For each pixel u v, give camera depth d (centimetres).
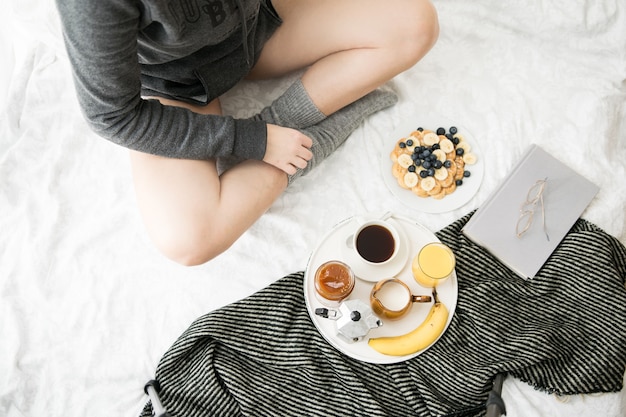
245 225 106
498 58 132
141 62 94
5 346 108
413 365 106
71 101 126
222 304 113
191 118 95
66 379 107
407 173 119
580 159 122
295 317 109
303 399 103
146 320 112
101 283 114
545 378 103
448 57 133
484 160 122
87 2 68
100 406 105
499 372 102
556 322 108
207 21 88
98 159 123
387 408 103
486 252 114
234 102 127
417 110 127
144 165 101
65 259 115
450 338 108
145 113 90
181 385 105
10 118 124
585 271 110
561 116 126
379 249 108
